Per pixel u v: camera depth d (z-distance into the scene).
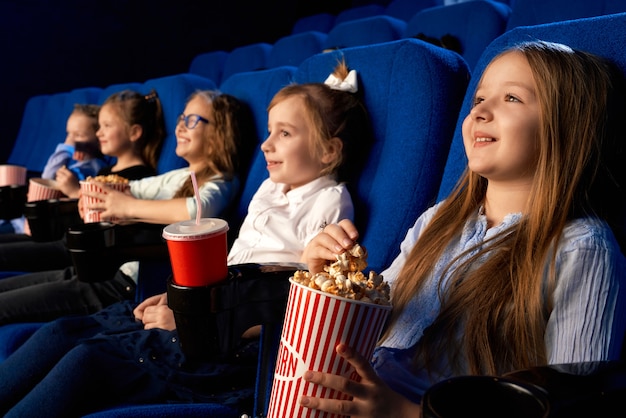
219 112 1.51
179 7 4.17
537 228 0.73
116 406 0.92
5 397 1.01
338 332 0.65
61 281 1.39
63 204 1.54
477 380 0.47
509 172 0.77
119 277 1.41
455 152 0.99
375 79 1.18
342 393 0.67
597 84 0.76
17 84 3.70
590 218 0.73
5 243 1.72
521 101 0.76
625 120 0.79
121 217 1.43
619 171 0.79
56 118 3.01
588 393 0.46
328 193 1.14
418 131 1.08
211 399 0.93
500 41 0.96
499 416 0.46
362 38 2.21
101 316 1.12
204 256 0.74
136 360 0.96
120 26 3.99
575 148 0.74
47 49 3.77
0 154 3.68
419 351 0.77
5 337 1.17
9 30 3.65
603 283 0.69
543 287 0.71
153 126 1.92
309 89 1.17
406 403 0.65
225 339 0.76
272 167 1.17
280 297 0.79
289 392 0.68
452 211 0.87
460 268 0.78
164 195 1.66
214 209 1.46
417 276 0.84
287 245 1.14
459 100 1.08
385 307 0.67
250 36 4.43
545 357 0.69
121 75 4.04
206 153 1.59
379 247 1.07
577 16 1.38
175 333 1.00
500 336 0.71
